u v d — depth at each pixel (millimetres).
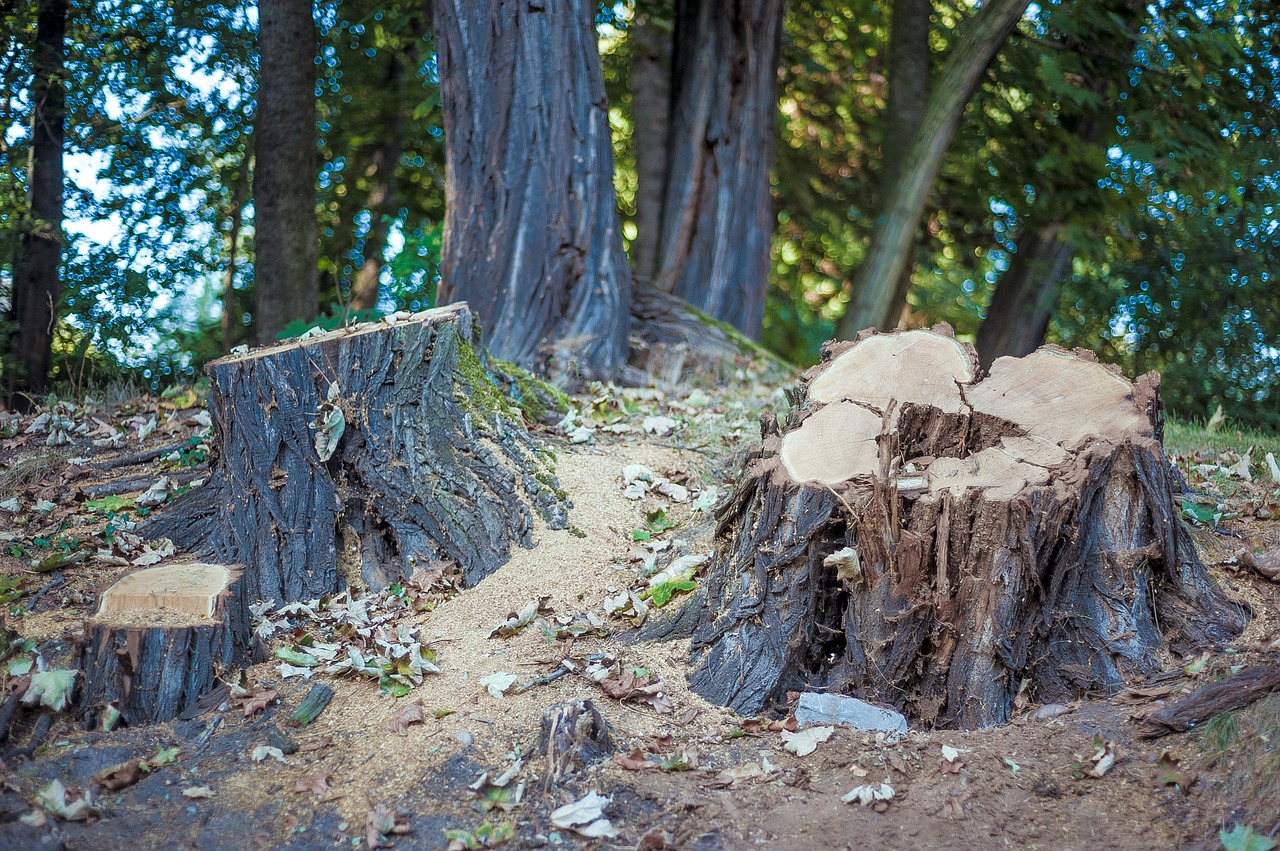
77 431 5949
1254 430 6715
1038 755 2881
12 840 2553
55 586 4035
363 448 4297
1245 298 8617
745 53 9898
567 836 2684
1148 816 2660
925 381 3596
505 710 3209
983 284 15242
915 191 9633
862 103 13273
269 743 3100
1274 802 2576
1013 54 10062
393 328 4391
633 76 10852
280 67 8094
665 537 4293
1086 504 3186
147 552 4266
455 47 7027
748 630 3312
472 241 7012
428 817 2770
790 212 14328
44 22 8398
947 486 3145
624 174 14156
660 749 3039
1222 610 3277
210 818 2777
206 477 4766
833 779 2867
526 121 6957
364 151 12227
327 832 2740
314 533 4156
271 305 8180
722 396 6980
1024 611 3117
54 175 8242
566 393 6578
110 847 2641
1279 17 9664
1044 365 3619
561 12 7059
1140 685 3088
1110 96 9961
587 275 7117
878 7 12172
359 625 3777
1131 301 9344
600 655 3465
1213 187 9320
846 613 3281
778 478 3303
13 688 3191
